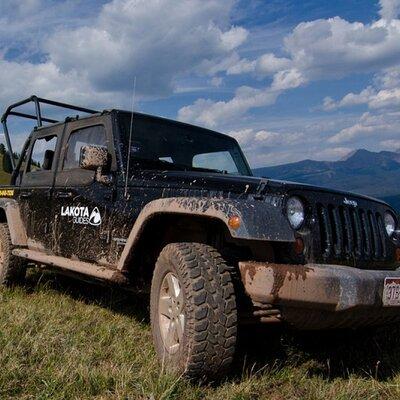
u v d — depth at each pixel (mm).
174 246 3137
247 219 2777
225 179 3373
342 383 3158
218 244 3393
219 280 2887
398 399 2959
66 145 4914
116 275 3701
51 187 4934
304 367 3459
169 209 3162
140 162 4156
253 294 2840
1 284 5590
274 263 2975
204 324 2783
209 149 4852
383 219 3680
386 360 3684
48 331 3568
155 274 3291
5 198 5918
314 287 2686
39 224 5148
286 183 3137
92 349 3346
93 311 4613
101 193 4148
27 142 5859
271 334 4180
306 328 3029
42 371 2828
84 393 2645
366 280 2781
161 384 2678
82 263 4309
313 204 3170
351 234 3328
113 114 4312
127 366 3008
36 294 5312
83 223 4367
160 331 3189
